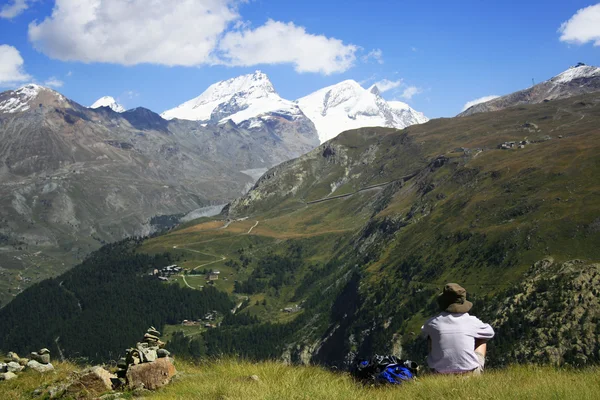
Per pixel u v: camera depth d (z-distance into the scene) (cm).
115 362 2214
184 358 2205
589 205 16612
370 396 1338
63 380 1912
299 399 1335
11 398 1828
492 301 13475
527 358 10412
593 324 10450
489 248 16700
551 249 15038
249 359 2008
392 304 16888
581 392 1240
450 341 1297
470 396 1208
